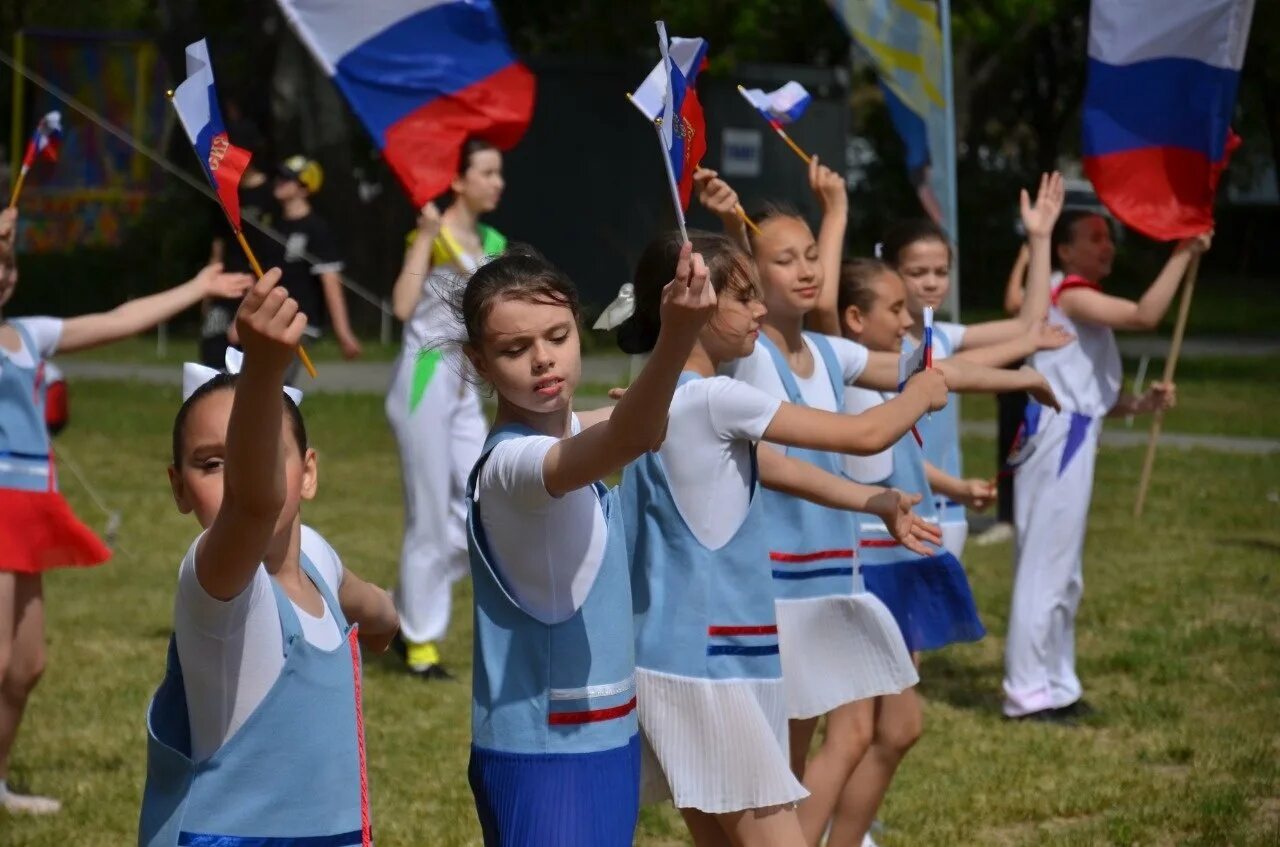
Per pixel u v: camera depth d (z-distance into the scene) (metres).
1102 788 12.77
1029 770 13.29
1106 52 15.53
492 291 7.19
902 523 8.88
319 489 27.41
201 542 6.05
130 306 12.09
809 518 9.86
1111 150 15.57
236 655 6.25
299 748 6.41
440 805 12.40
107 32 54.12
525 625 7.39
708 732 8.53
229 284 12.43
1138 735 14.36
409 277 15.95
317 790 6.46
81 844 11.49
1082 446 14.99
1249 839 11.54
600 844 7.39
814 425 8.39
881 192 65.69
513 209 49.88
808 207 49.94
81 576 20.70
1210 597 19.86
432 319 15.97
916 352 8.80
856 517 10.16
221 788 6.32
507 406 7.42
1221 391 42.62
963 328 13.53
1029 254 14.28
